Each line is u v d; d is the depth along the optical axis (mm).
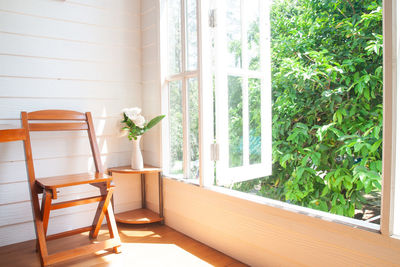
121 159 2980
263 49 2430
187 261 2059
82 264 2031
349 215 2352
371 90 2258
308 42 2762
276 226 1799
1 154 2338
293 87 2795
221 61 2277
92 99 2781
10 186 2383
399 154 1296
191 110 2561
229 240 2133
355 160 2398
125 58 2988
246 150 2350
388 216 1284
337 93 2463
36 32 2475
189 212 2498
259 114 2418
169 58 2824
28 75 2445
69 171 2664
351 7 2514
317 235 1581
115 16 2908
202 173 2332
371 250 1353
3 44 2332
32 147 2479
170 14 2795
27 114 2244
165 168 2844
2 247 2328
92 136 2551
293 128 2832
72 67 2662
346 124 2424
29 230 2475
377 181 2039
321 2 2691
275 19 3307
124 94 2996
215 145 2312
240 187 2699
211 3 2320
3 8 2328
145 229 2689
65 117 2441
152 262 2047
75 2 2664
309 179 2662
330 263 1523
